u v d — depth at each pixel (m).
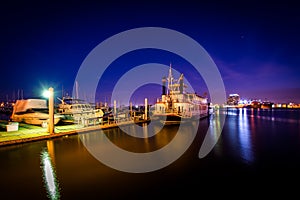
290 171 11.91
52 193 8.68
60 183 9.71
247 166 12.84
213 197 8.54
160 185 9.71
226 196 8.66
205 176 10.98
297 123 43.22
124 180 10.23
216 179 10.59
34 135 17.62
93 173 11.08
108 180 10.21
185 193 8.87
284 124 40.91
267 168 12.47
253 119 54.50
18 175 10.55
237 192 9.02
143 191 9.01
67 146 16.38
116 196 8.55
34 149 15.24
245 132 28.78
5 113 57.97
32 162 12.52
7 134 18.03
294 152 16.59
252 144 20.02
